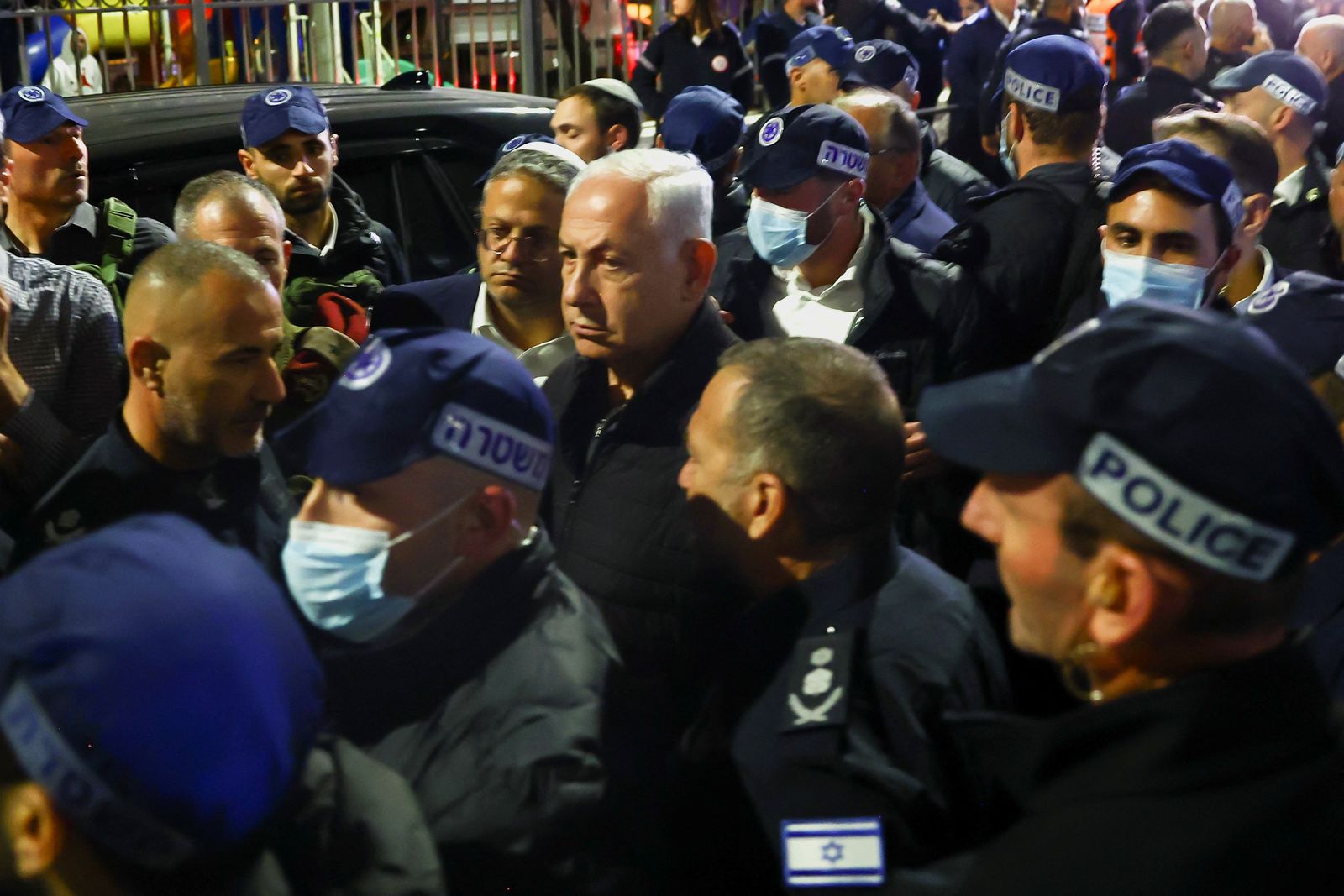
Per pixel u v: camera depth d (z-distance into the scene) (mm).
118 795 917
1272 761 1063
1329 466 1092
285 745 994
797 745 1546
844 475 1667
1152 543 1107
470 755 1537
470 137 4840
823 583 1688
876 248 3160
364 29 7875
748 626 1718
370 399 1601
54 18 7000
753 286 3338
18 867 951
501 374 1645
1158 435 1087
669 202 2320
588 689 1583
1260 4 8594
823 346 1778
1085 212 3113
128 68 7055
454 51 7684
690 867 1594
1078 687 1248
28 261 2971
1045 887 1073
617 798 1530
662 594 2104
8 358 2850
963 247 3211
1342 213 3330
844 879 1495
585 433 2449
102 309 3029
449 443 1598
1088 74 3455
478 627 1613
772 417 1683
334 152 4074
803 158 3018
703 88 4773
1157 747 1079
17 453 2518
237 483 2201
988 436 1188
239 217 3119
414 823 1316
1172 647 1134
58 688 910
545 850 1493
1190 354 1095
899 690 1571
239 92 4828
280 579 2031
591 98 4730
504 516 1644
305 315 3141
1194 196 2633
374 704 1606
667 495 2162
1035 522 1188
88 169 4023
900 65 5426
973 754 1516
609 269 2314
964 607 1717
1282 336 2188
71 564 964
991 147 5516
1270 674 1094
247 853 1000
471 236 4754
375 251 4070
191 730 929
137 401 2189
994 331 3115
